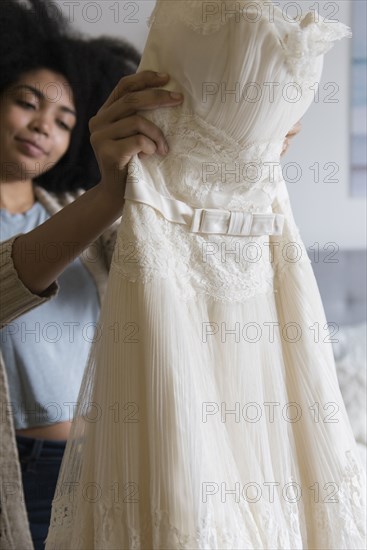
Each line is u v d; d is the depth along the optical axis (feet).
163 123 2.49
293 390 2.74
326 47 2.42
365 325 6.42
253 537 2.45
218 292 2.60
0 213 4.38
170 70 2.46
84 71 4.76
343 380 5.94
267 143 2.55
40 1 4.75
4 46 4.44
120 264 2.39
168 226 2.51
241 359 2.63
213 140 2.49
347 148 6.47
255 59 2.36
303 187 6.48
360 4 6.23
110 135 2.50
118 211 2.82
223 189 2.58
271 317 2.74
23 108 4.45
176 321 2.36
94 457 2.43
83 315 4.29
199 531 2.25
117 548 2.33
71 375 4.25
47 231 3.01
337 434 2.70
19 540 3.79
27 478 4.07
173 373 2.31
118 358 2.37
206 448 2.37
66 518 2.58
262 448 2.62
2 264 3.08
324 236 6.55
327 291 6.50
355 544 2.62
